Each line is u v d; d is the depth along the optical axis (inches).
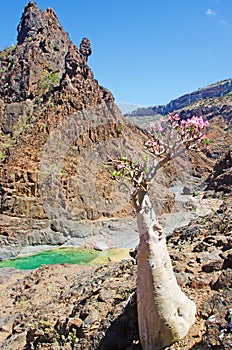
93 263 965.8
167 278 220.7
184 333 221.8
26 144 1660.9
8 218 1309.1
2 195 1402.6
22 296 544.7
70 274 628.4
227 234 414.6
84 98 1969.7
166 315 217.6
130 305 265.9
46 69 2568.9
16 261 1080.2
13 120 2209.6
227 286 260.5
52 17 3029.0
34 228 1301.7
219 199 1720.0
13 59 2780.5
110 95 2778.1
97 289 355.9
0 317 475.5
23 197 1395.2
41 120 1824.6
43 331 314.0
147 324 222.2
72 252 1129.4
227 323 209.5
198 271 307.9
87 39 2448.3
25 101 2320.4
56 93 2003.0
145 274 220.4
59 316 365.4
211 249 369.7
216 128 4793.3
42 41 2741.1
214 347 200.4
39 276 641.0
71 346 277.0
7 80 2498.8
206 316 231.8
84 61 2166.6
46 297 512.1
